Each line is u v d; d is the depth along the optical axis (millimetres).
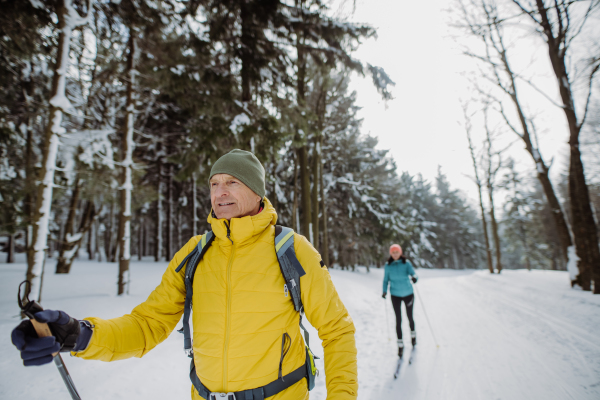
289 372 1128
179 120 13406
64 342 924
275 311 1129
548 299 8258
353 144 19906
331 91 13797
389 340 5324
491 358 4305
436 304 8938
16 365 3229
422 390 3451
